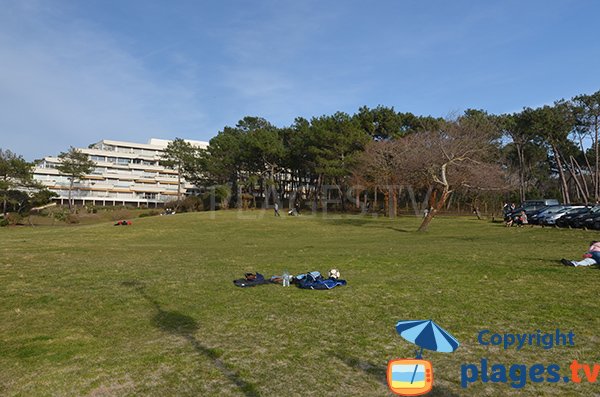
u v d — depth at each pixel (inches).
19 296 383.2
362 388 200.4
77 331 288.5
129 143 4308.6
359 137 2202.3
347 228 1402.6
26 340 270.1
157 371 220.7
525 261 563.2
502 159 2192.4
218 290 409.1
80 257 679.7
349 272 501.7
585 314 312.7
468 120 1771.7
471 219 1834.4
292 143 2605.8
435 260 584.4
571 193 3016.7
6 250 782.5
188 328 293.9
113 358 238.8
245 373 217.8
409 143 1945.1
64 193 3622.0
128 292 400.8
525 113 2107.5
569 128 2037.4
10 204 2262.6
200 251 782.5
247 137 2645.2
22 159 2202.3
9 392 197.5
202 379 210.7
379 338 269.3
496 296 370.3
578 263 512.4
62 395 195.0
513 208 1733.5
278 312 330.3
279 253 721.6
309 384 204.8
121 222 1515.7
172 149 3046.3
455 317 310.3
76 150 3046.3
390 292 391.9
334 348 253.0
